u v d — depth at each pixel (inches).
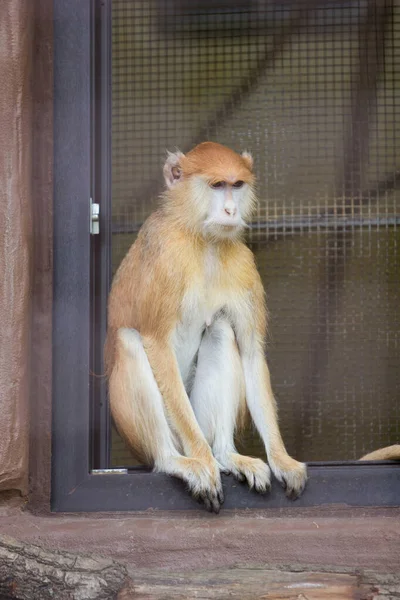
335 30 293.0
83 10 225.8
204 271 236.4
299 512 215.3
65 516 212.4
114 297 237.6
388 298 299.7
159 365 228.5
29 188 218.2
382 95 297.0
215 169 233.1
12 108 215.6
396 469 218.1
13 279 212.2
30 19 221.8
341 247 302.4
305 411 299.3
